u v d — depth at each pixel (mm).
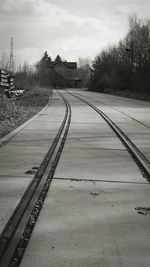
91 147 9438
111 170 6984
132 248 3709
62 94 54750
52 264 3365
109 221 4406
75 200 5148
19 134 11477
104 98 44062
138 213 4703
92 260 3447
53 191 5543
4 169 6828
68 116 18516
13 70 43125
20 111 18734
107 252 3611
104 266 3342
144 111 23719
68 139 10727
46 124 14555
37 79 78188
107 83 75500
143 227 4250
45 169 6855
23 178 6223
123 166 7355
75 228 4168
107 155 8430
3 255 3504
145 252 3631
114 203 5070
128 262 3424
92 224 4297
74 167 7133
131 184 6062
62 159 7859
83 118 17609
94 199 5215
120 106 28828
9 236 3912
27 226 4199
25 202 5008
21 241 3820
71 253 3574
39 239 3871
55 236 3947
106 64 81188
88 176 6480
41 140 10352
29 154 8273
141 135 11992
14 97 23938
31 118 16859
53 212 4660
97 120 16781
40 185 5809
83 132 12391
